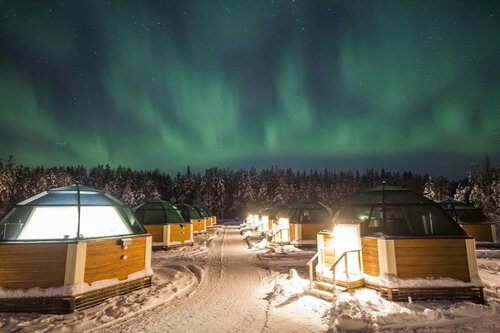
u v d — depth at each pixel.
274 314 6.55
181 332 5.70
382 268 7.28
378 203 8.27
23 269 6.74
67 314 6.57
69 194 8.43
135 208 19.03
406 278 7.12
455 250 7.26
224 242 22.39
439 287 6.98
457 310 6.04
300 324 5.93
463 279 7.11
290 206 20.59
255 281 9.75
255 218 36.88
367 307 6.39
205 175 76.12
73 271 6.82
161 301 7.60
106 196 9.23
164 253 16.52
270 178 81.12
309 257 14.41
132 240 8.51
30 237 7.39
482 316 5.92
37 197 8.25
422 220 7.73
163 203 19.33
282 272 11.04
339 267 8.47
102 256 7.55
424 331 5.30
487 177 29.09
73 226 7.74
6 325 5.92
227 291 8.61
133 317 6.54
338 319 5.61
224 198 75.38
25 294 6.57
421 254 7.24
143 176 83.12
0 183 37.25
